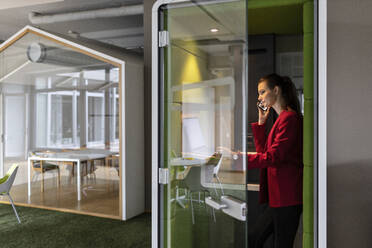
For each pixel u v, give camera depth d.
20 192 5.55
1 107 5.73
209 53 2.28
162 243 2.43
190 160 2.34
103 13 5.90
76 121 5.13
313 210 2.41
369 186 2.54
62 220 4.65
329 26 2.59
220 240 2.29
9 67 5.65
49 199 5.30
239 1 2.22
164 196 2.41
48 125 5.35
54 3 6.22
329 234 2.61
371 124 2.53
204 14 2.29
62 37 5.18
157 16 2.38
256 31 4.16
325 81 2.31
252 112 4.35
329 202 2.60
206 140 2.30
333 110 2.59
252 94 4.37
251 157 2.68
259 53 4.36
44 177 5.36
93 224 4.47
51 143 5.32
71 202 5.14
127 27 5.75
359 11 2.54
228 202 2.27
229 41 2.24
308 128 2.40
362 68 2.54
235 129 2.24
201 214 2.34
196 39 2.31
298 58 4.36
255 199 3.38
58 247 3.67
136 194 4.91
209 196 2.32
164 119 2.39
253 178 3.83
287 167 2.67
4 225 4.44
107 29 5.88
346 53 2.57
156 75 2.38
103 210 4.93
